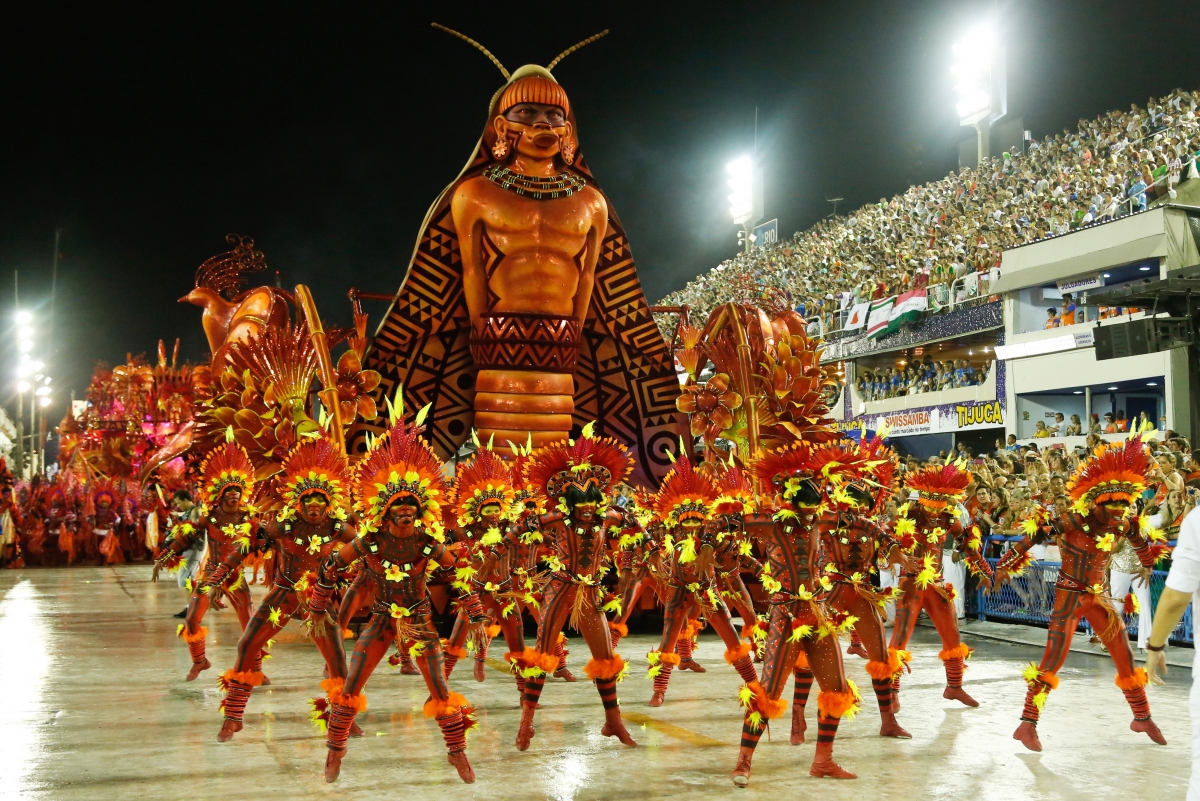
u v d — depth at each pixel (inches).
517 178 508.7
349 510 286.4
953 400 924.6
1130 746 275.9
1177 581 167.6
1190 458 470.9
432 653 246.1
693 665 412.2
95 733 297.9
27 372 1397.6
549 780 242.8
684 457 340.8
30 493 1071.6
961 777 244.1
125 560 1100.5
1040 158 1103.0
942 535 336.2
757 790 233.5
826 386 507.2
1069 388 797.9
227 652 462.9
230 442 382.0
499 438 511.8
